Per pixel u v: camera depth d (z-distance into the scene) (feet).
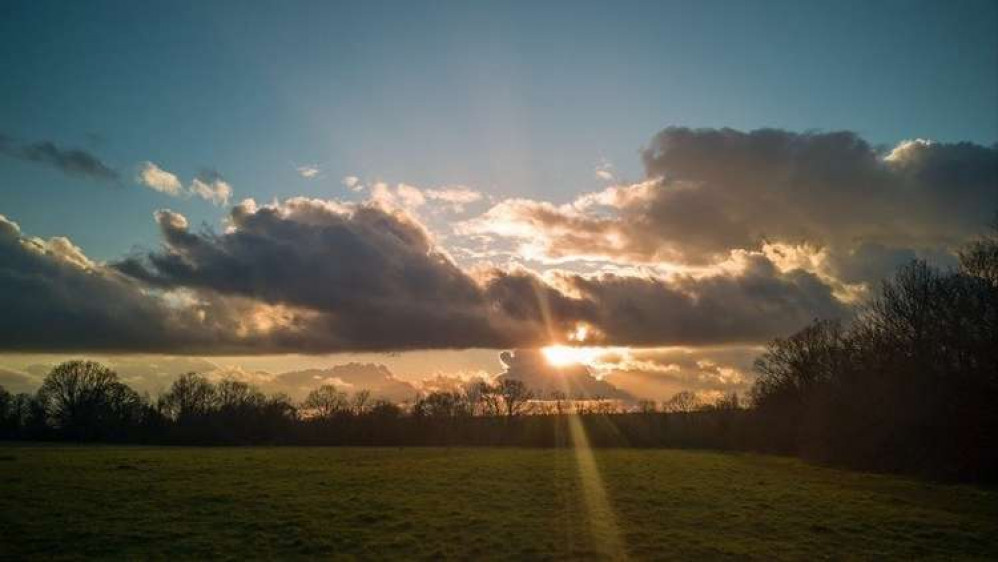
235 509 113.91
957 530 100.73
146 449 315.78
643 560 81.76
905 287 224.53
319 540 90.84
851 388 236.43
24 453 251.80
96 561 80.84
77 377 459.32
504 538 92.68
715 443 365.81
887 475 181.27
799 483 161.07
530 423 446.19
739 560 82.79
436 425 450.71
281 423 458.09
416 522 103.45
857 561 82.79
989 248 191.42
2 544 88.48
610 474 178.60
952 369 186.19
